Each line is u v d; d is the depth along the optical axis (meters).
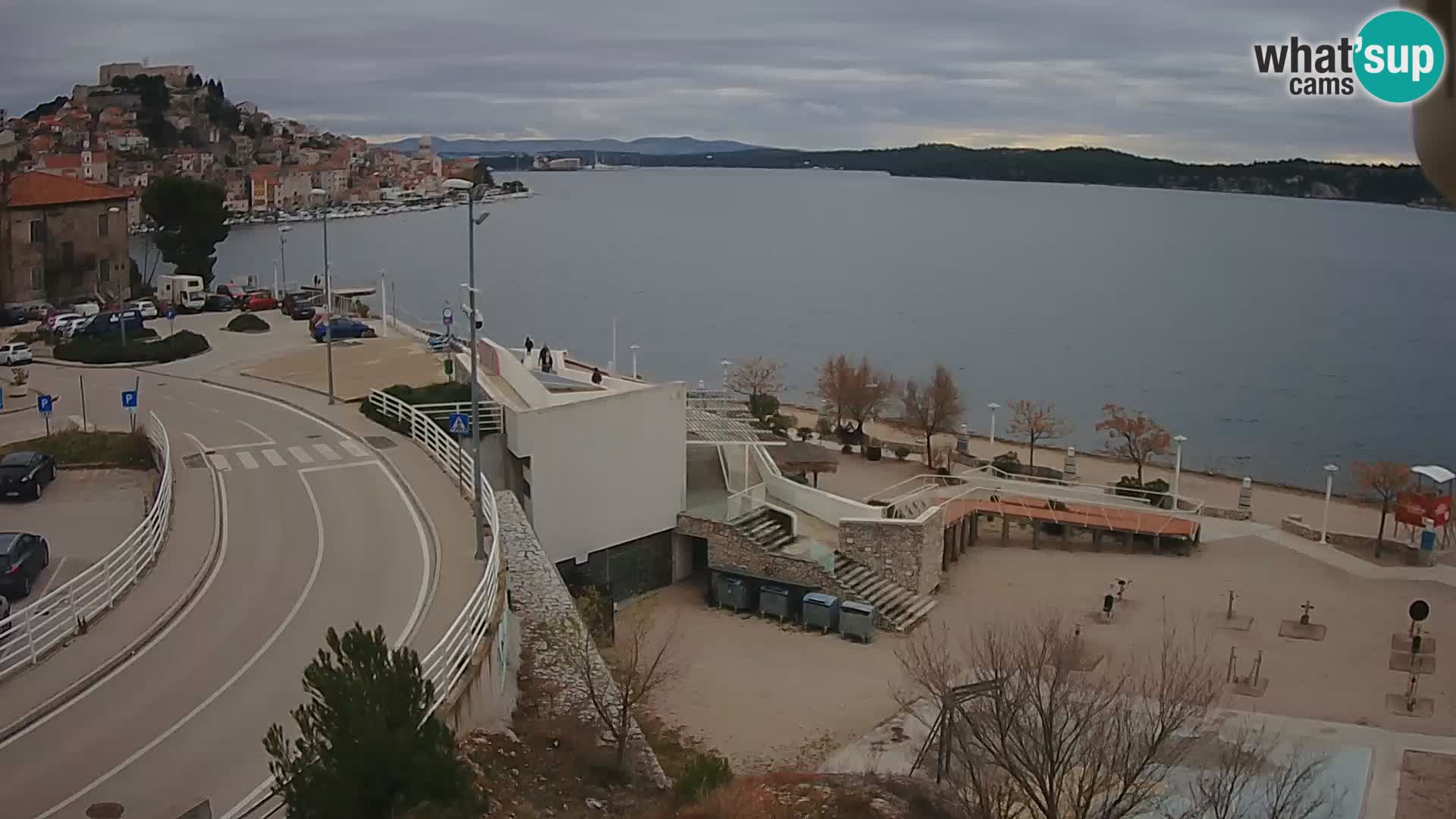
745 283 195.25
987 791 21.67
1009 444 79.31
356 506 35.22
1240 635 38.75
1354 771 28.59
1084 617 40.19
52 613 26.69
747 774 26.33
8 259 80.44
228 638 25.23
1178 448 55.12
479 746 21.83
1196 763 26.59
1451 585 44.44
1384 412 100.25
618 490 41.53
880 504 50.28
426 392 47.06
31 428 45.66
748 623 39.31
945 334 142.00
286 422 45.91
